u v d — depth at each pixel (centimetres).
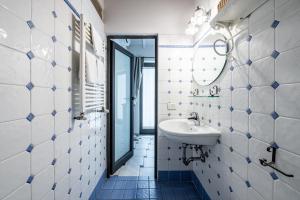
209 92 169
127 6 219
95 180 184
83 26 118
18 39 73
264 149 91
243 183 111
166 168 227
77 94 133
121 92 278
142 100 461
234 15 112
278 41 81
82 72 118
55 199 103
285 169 77
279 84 81
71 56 123
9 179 68
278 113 81
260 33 94
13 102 70
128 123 304
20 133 74
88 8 159
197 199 188
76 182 134
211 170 164
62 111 111
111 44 233
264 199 91
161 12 219
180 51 221
